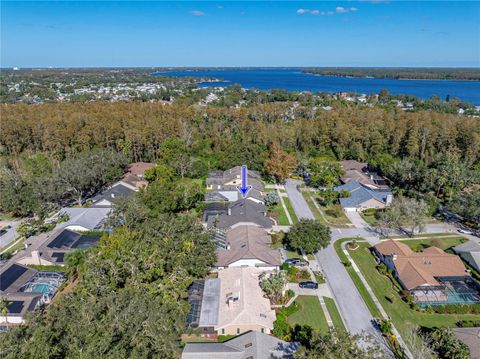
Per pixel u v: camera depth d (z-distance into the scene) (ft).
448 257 163.32
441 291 146.72
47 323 101.30
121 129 347.36
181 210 235.40
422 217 199.52
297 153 354.74
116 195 243.40
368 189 262.06
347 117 385.70
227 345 114.11
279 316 132.98
